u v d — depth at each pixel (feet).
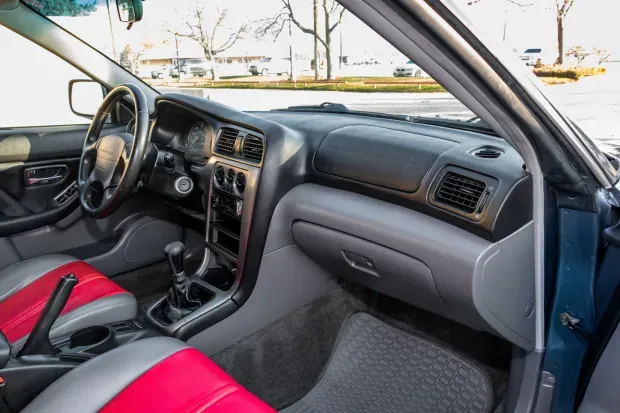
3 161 6.56
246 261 5.40
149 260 7.34
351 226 4.84
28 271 5.46
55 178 7.09
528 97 3.10
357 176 4.96
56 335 4.64
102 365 3.64
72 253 6.89
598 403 4.22
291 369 6.07
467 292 4.09
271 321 5.86
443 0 2.51
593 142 3.77
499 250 4.00
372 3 2.51
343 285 6.50
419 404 5.55
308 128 5.85
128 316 5.16
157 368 3.60
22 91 6.79
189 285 5.45
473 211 4.03
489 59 2.83
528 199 4.00
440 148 4.62
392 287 5.23
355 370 6.12
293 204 5.40
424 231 4.33
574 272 4.19
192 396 3.34
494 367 5.78
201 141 5.96
